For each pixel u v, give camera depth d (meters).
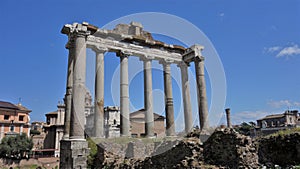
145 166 20.81
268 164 24.59
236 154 19.36
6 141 67.00
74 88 24.52
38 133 99.00
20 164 60.50
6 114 80.50
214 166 19.11
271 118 92.44
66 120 27.25
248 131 76.25
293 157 24.39
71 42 28.45
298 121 88.94
